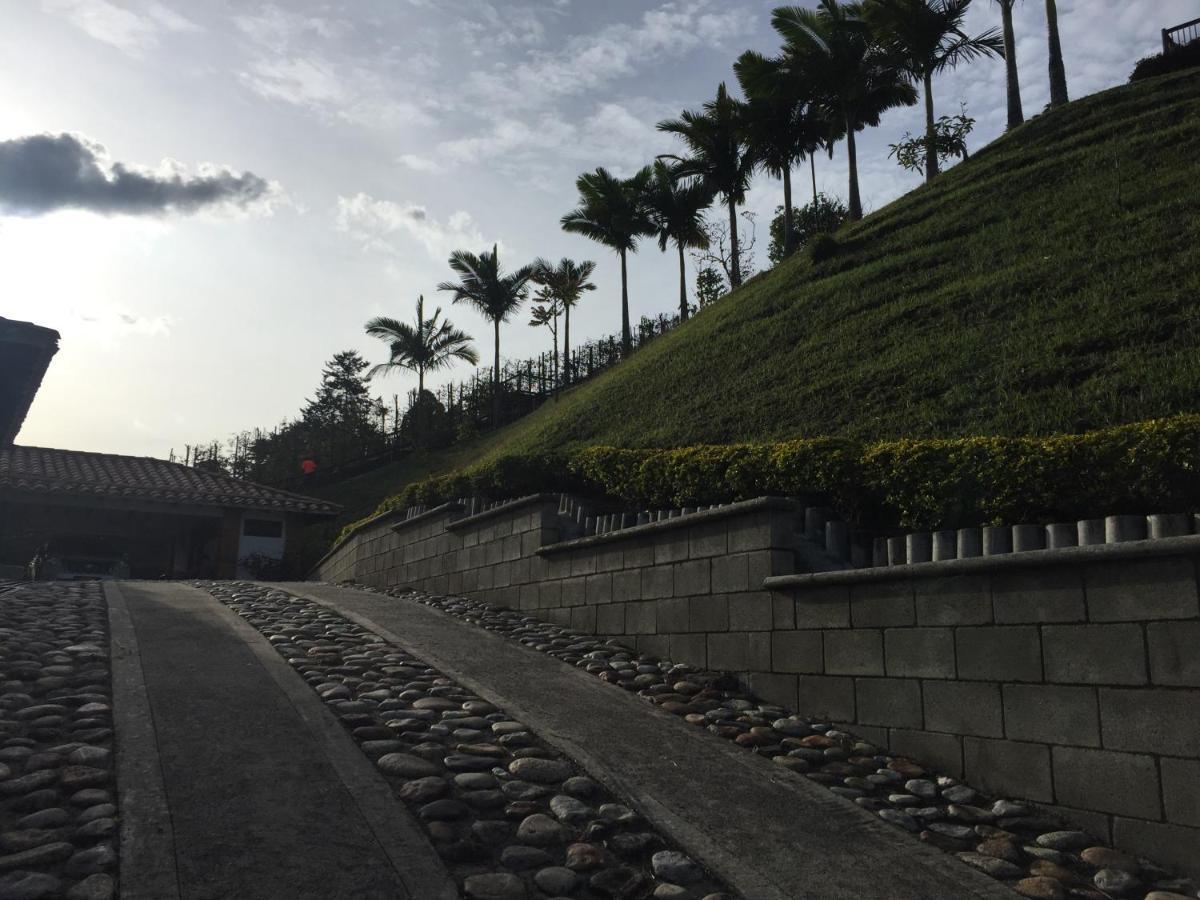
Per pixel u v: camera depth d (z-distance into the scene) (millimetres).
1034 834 4637
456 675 6910
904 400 10188
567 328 40719
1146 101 19000
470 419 39469
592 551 9391
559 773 4934
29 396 13148
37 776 4230
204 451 44688
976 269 13906
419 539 14195
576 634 9211
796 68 28188
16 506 21734
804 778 5207
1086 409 7809
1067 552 4863
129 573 23203
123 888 3330
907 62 25672
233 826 3898
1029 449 5820
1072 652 4840
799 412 11492
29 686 5688
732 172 33125
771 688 6840
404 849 3861
